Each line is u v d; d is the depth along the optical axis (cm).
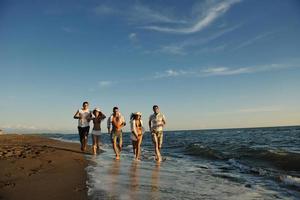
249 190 697
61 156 1073
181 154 1606
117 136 1230
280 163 1098
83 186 619
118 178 742
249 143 2402
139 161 1188
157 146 1251
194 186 716
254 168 1014
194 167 1080
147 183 706
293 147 1878
